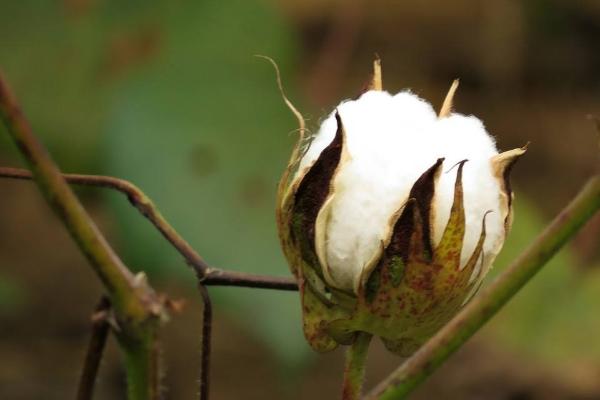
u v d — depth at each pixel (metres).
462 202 0.46
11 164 0.67
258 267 0.59
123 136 0.61
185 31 0.64
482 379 0.83
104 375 0.87
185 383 0.91
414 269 0.46
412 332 0.47
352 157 0.46
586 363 0.70
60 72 0.65
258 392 0.90
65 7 0.65
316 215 0.47
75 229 0.46
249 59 0.63
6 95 0.45
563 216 0.46
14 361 0.91
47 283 0.96
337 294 0.47
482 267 0.47
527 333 0.71
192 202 0.60
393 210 0.46
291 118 0.62
